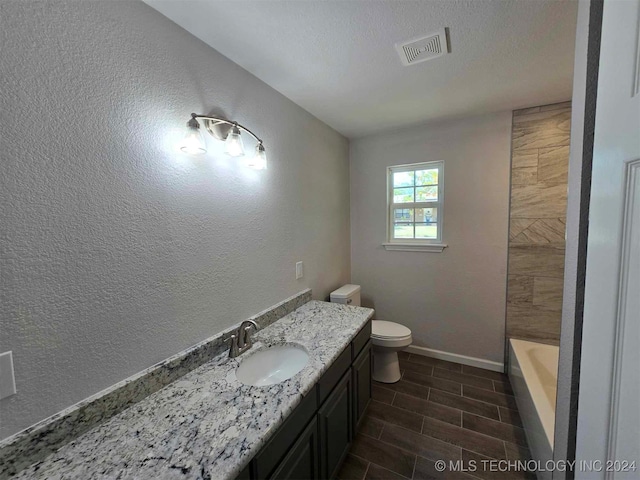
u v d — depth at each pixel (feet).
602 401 1.79
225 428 2.84
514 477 4.75
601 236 1.87
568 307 2.91
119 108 3.17
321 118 7.50
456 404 6.58
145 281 3.48
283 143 6.08
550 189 7.00
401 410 6.40
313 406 3.79
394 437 5.62
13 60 2.40
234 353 4.35
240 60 4.71
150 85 3.49
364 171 9.36
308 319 5.85
